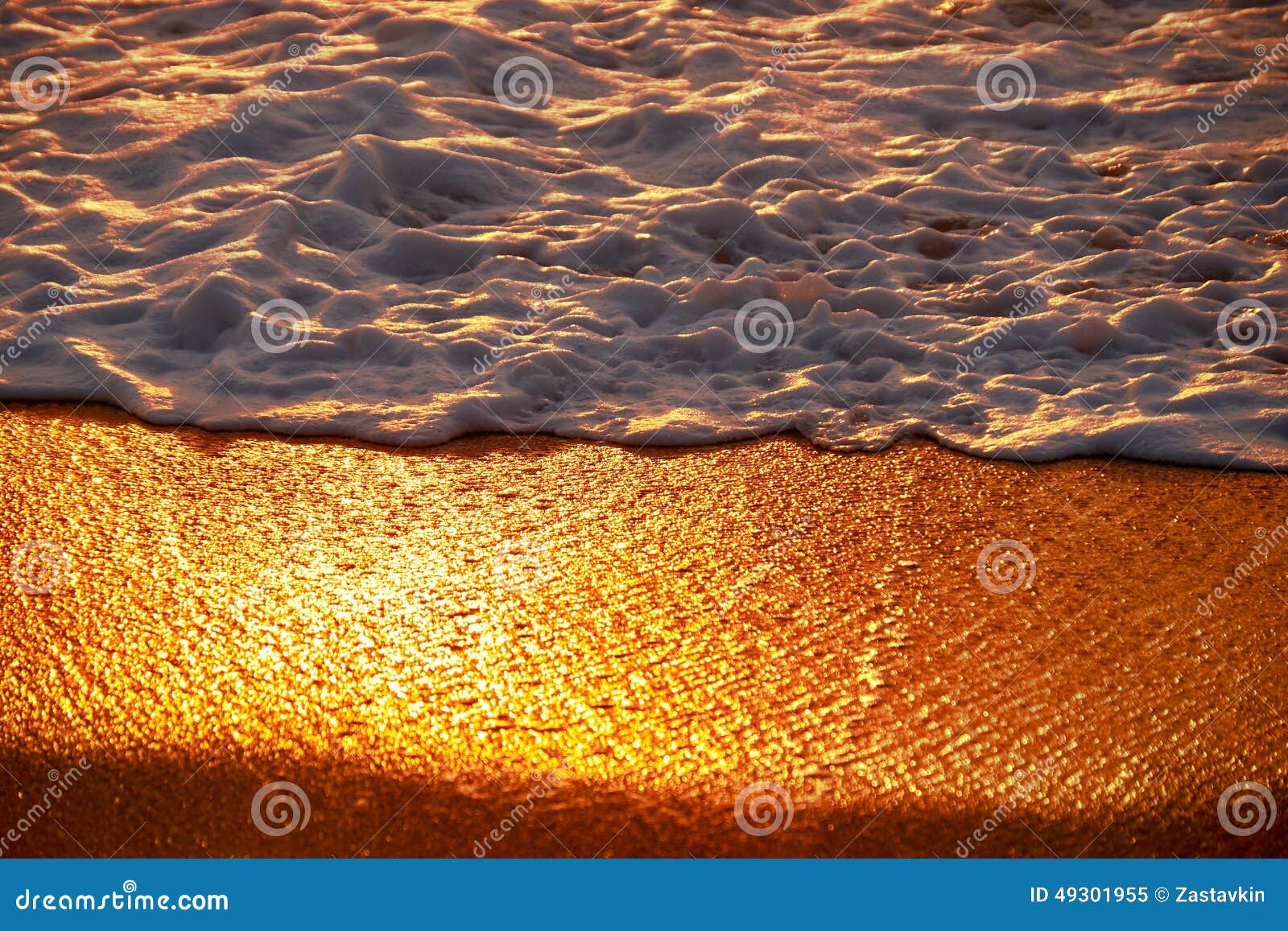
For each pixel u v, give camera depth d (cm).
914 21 821
